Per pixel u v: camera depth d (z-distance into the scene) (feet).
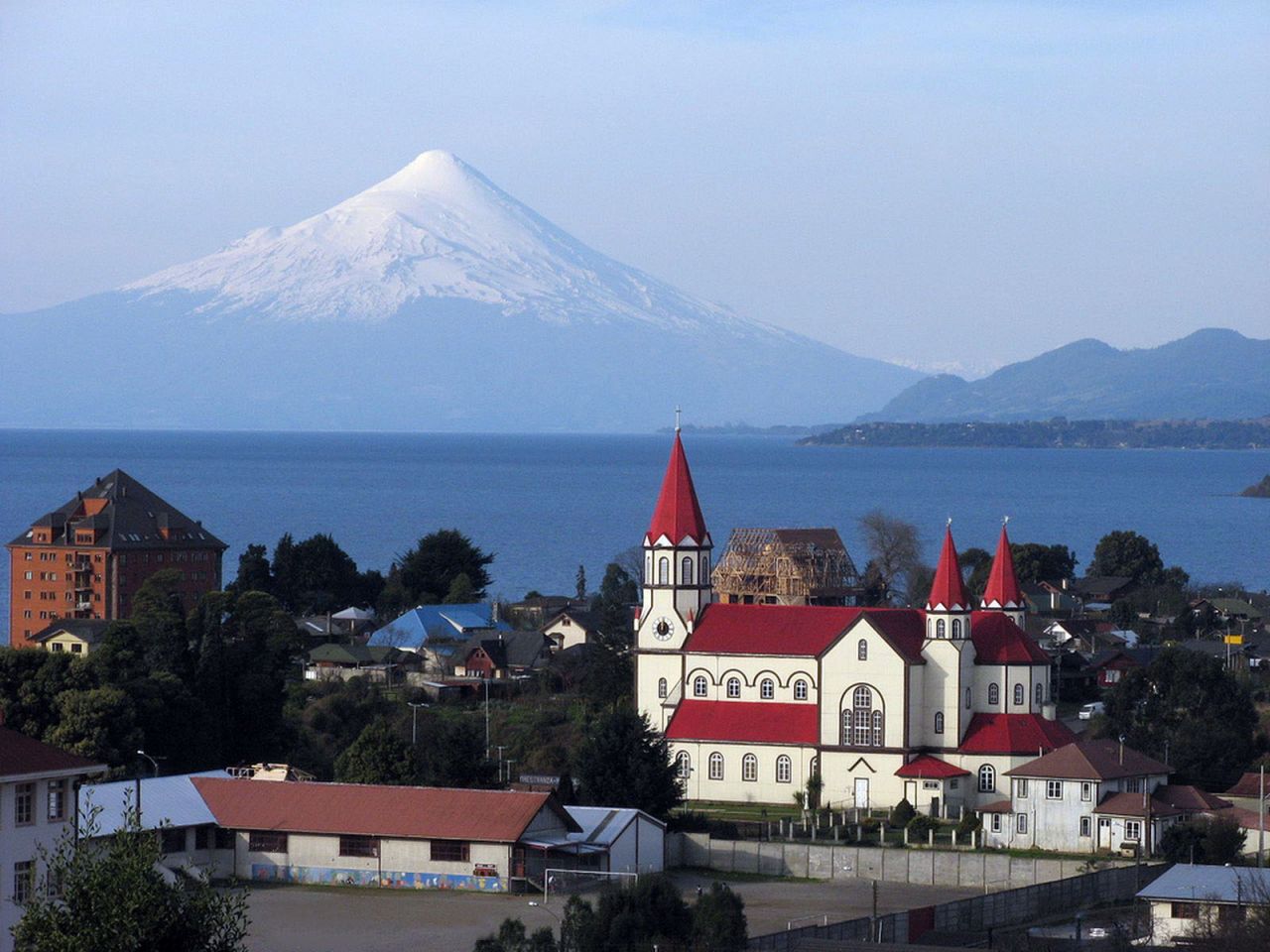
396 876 606.96
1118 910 556.92
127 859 354.54
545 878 588.91
